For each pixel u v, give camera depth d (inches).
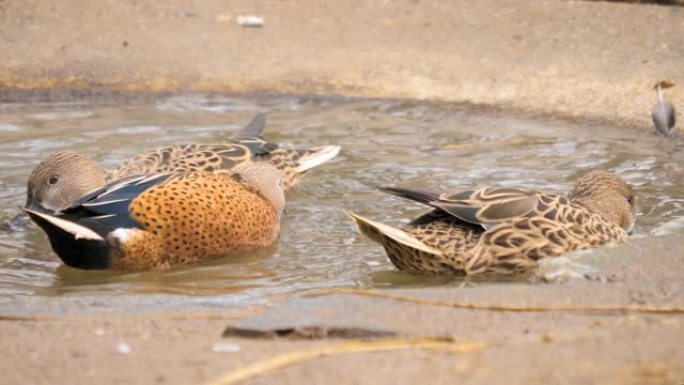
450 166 577.0
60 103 700.7
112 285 438.6
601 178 491.5
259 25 810.8
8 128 642.8
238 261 472.7
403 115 681.0
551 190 532.4
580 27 791.7
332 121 669.9
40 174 511.2
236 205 478.0
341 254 472.7
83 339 317.4
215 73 739.4
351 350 297.3
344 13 831.1
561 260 401.1
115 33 789.2
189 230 464.4
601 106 669.9
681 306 332.5
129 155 595.2
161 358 293.0
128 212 457.4
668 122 613.0
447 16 821.9
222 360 289.4
